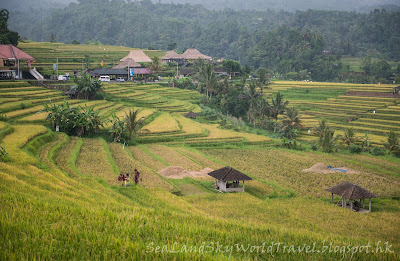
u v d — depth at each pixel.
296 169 54.12
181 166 50.75
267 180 47.44
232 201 37.41
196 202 36.47
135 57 146.75
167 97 111.19
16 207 17.94
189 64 165.00
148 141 66.81
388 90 135.50
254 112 102.62
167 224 19.09
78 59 139.50
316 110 118.50
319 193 43.12
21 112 64.62
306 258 17.34
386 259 17.62
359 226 31.69
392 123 98.81
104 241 14.07
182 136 71.00
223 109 111.94
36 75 101.50
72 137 60.50
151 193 35.91
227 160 58.06
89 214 18.42
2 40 110.06
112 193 32.41
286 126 90.81
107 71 123.00
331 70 198.75
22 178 29.89
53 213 17.64
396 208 39.06
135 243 14.08
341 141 81.19
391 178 52.22
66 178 34.03
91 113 63.44
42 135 52.50
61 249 12.98
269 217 32.41
